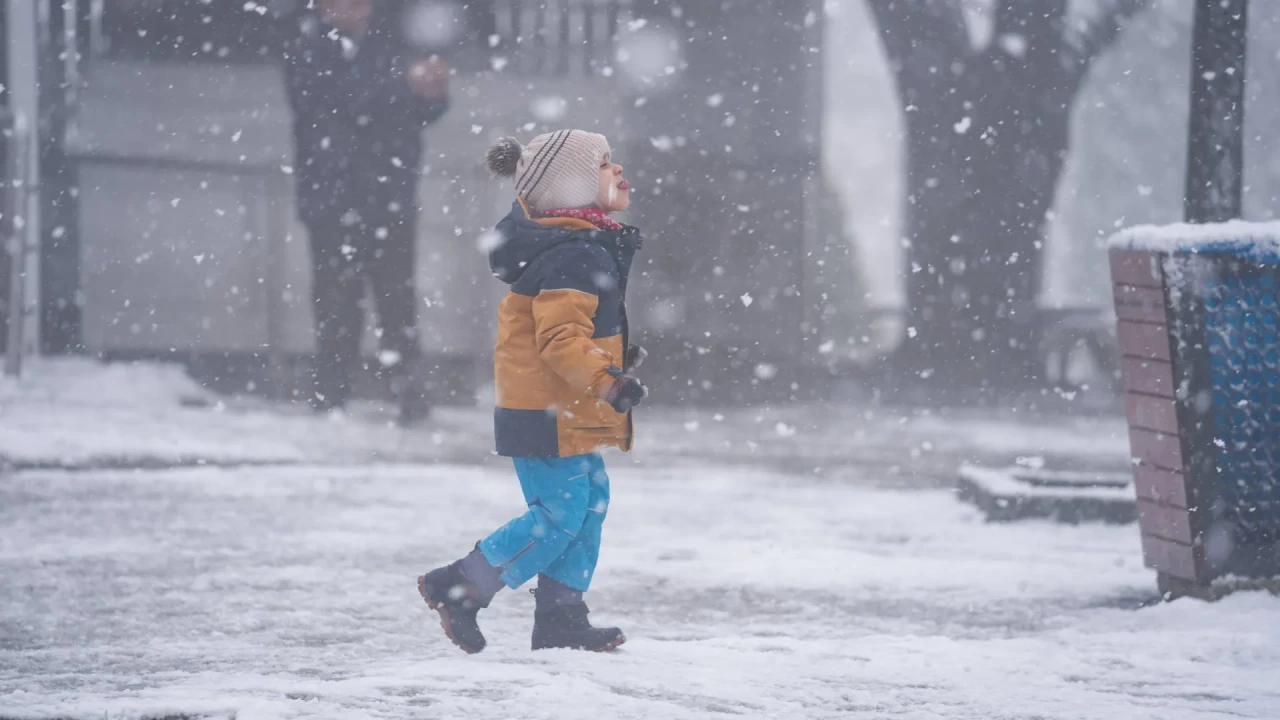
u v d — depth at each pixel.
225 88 74.19
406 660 14.94
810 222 82.25
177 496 30.56
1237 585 18.91
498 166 15.59
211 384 68.12
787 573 21.83
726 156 80.75
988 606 19.14
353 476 35.75
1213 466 18.77
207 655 15.21
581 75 79.38
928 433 60.59
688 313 79.81
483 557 15.09
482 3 77.31
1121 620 18.08
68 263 71.50
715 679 13.86
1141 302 19.31
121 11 72.38
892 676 14.14
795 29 81.25
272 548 23.64
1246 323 18.95
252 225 74.94
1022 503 29.33
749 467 42.81
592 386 14.38
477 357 78.81
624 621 17.84
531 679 13.52
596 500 15.48
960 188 90.69
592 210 15.41
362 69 53.53
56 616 17.50
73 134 71.50
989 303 91.00
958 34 90.00
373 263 54.00
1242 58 23.17
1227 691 13.63
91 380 54.38
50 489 30.80
